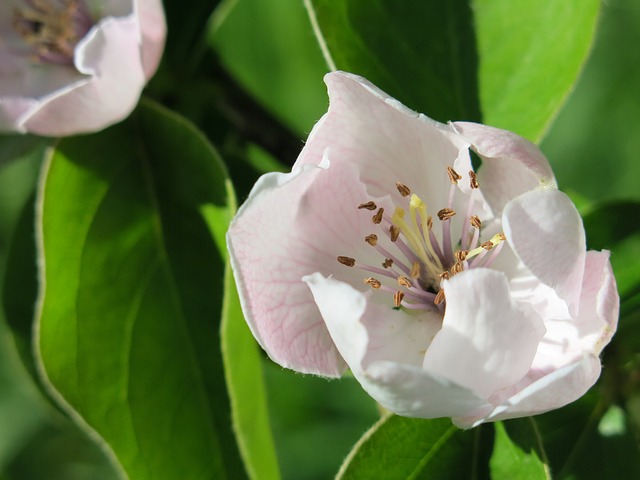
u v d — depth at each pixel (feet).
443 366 0.56
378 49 0.63
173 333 0.66
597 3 0.62
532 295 0.59
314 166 0.55
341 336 0.54
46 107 0.64
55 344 0.65
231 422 0.65
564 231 0.55
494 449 0.59
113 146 0.67
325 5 0.63
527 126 0.63
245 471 0.65
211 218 0.65
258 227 0.57
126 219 0.66
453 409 0.54
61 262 0.65
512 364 0.56
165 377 0.66
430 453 0.59
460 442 0.59
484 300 0.55
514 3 0.64
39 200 0.65
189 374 0.66
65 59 0.72
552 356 0.57
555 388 0.54
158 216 0.66
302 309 0.58
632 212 0.64
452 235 0.62
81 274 0.65
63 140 0.66
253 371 0.61
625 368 0.62
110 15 0.72
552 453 0.61
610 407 0.62
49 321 0.64
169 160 0.66
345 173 0.60
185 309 0.66
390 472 0.59
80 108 0.64
